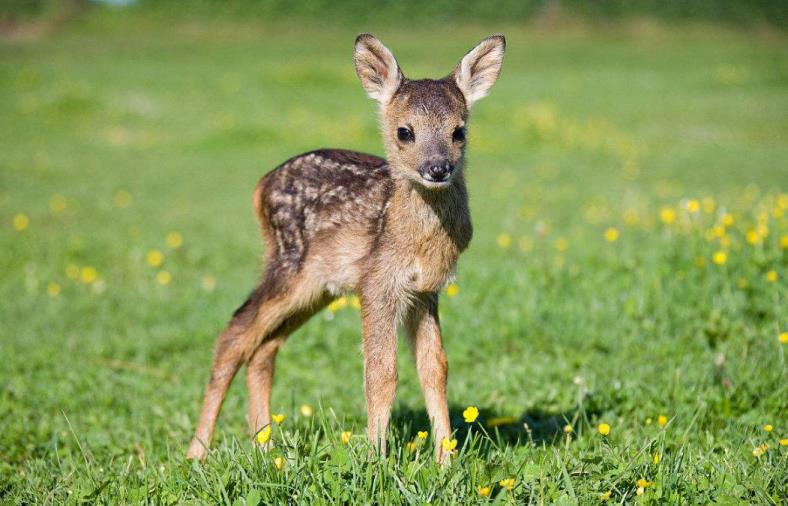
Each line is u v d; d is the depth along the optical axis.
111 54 52.06
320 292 7.75
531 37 63.97
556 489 5.74
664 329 9.65
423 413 8.29
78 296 13.61
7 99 33.97
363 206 7.45
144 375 10.02
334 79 40.22
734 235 11.07
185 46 57.44
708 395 7.80
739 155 26.42
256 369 7.96
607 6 67.31
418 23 67.06
